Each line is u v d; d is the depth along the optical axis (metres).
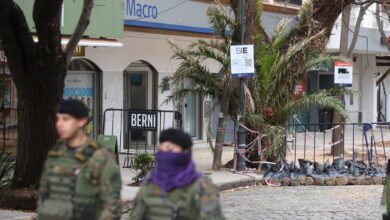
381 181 16.48
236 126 17.34
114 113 21.00
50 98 11.47
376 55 36.94
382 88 41.28
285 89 17.73
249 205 12.91
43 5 10.85
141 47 21.77
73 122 5.22
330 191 15.07
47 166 5.28
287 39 18.30
